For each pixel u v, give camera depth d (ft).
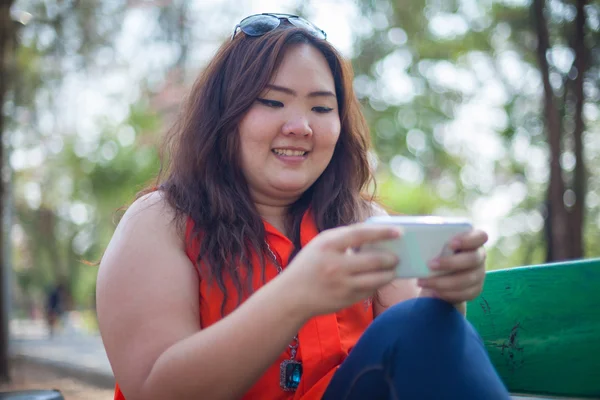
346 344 4.86
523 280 4.84
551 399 4.64
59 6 28.43
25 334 66.08
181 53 33.01
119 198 49.60
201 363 3.68
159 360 3.88
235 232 4.87
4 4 26.16
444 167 45.73
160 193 5.03
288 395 4.66
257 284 4.85
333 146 5.25
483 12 34.71
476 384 3.51
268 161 5.12
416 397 3.53
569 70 27.09
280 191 5.23
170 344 4.12
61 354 34.94
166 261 4.54
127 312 4.25
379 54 35.73
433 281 3.72
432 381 3.54
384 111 40.65
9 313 28.78
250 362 3.62
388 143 41.57
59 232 77.82
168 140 5.96
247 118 5.10
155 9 32.14
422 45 36.35
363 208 5.91
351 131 5.81
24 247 85.97
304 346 4.66
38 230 75.41
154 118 42.52
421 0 34.32
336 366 4.72
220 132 5.17
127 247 4.53
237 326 3.61
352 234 3.33
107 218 61.26
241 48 5.28
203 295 4.69
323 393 4.37
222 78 5.34
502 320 4.94
